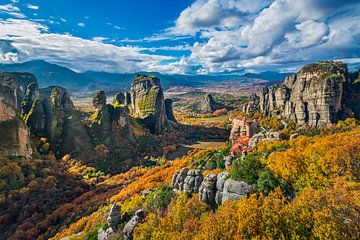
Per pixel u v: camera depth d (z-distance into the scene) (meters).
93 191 119.31
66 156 159.88
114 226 62.00
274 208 39.03
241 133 147.12
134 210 66.75
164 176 112.06
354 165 48.34
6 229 88.88
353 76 167.12
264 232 35.84
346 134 79.56
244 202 43.09
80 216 90.50
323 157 51.22
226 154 106.31
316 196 38.59
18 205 99.31
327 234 31.66
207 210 52.50
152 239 47.09
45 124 177.50
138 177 135.75
